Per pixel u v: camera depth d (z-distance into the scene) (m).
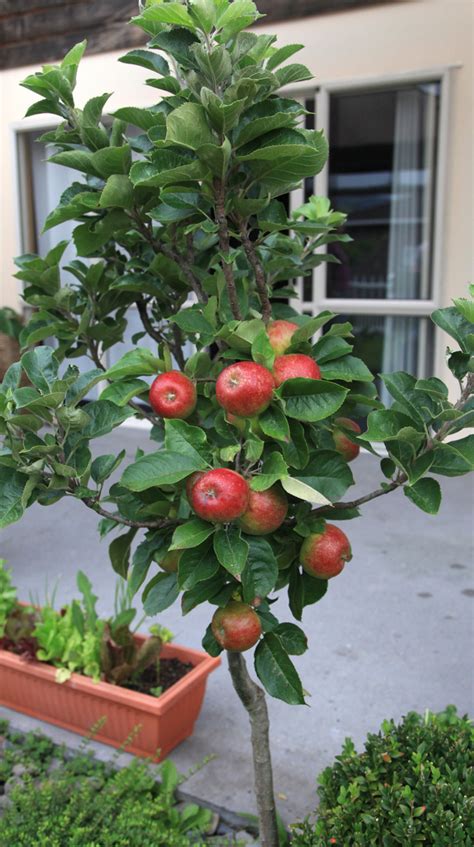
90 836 2.32
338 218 2.44
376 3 6.04
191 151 1.57
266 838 2.24
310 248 2.39
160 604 1.77
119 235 2.02
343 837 2.02
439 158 6.12
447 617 3.96
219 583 1.62
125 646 3.02
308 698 3.29
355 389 1.75
